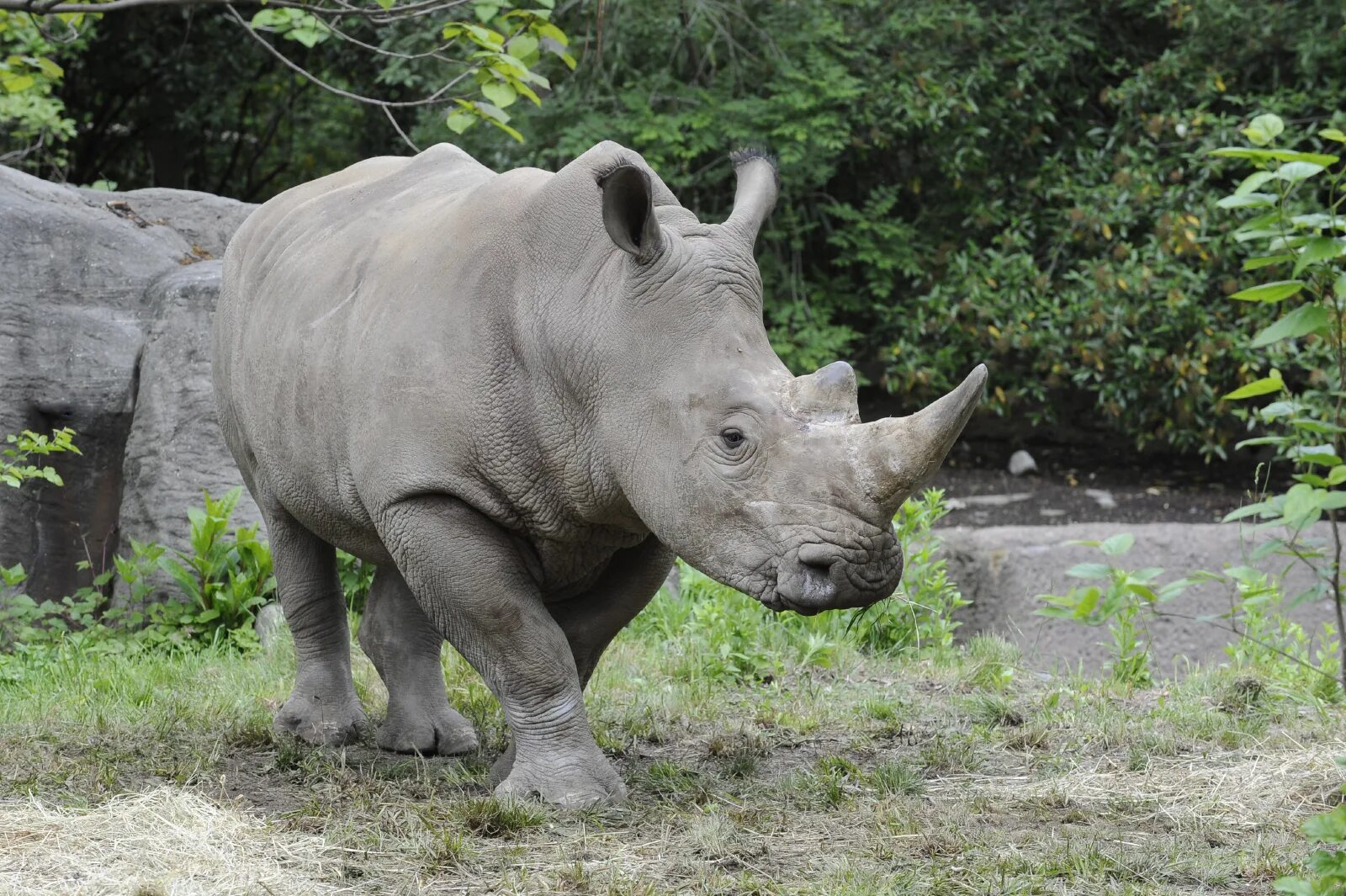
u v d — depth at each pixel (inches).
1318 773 635.5
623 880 500.7
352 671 762.2
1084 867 516.4
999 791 622.8
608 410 550.3
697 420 528.1
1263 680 828.6
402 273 597.9
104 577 976.9
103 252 1032.2
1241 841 558.3
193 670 844.0
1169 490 1779.0
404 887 494.3
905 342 1836.9
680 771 639.8
